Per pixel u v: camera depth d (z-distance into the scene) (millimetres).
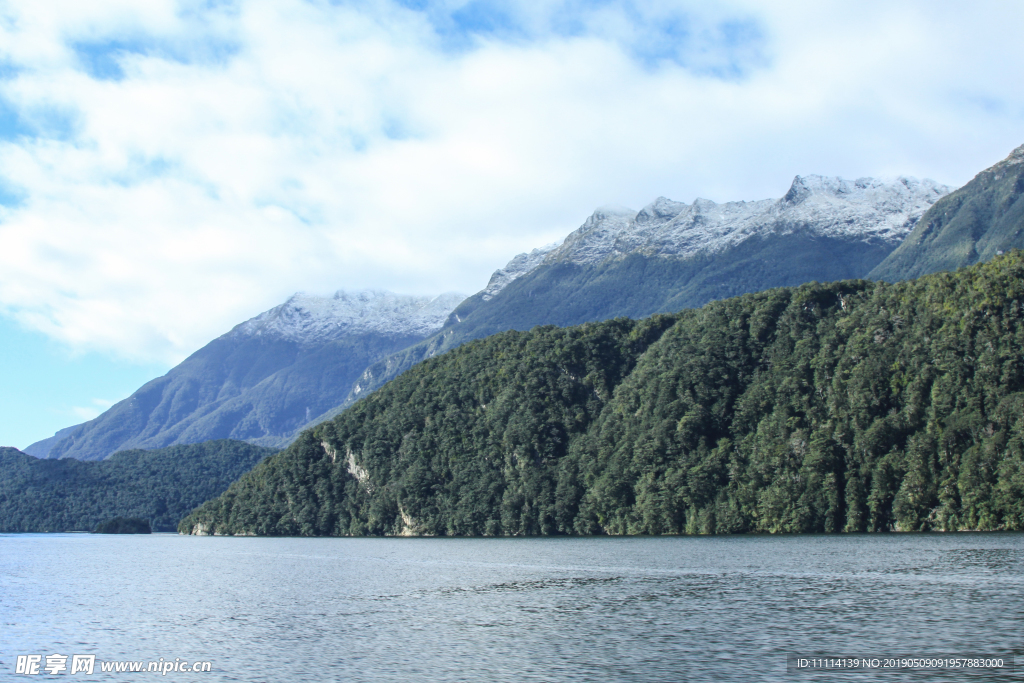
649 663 77938
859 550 158750
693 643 85375
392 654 85625
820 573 129625
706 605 106812
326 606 119688
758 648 81875
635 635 90500
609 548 194625
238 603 125500
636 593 119500
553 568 156750
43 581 164250
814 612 98562
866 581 119000
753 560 151250
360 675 77438
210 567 189000
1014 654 76438
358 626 102125
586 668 77188
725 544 187875
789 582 122125
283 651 88625
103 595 139500
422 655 84688
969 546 156750
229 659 85750
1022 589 107812
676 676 73188
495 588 132625
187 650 90750
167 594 138500
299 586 145125
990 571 123375
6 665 85375
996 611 94375
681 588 121938
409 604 119000
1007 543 160000
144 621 110750
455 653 85188
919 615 93938
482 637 92938
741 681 71125
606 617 102188
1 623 111312
